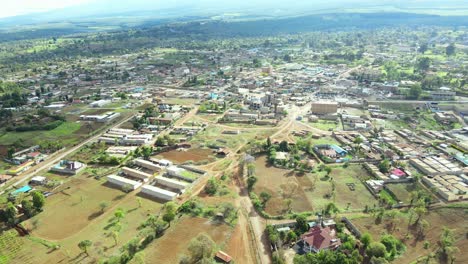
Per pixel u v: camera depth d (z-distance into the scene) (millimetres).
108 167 189250
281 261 108750
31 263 115938
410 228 130000
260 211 142625
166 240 125062
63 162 191500
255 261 114562
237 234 128625
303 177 172125
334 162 188000
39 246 124188
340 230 128750
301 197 153250
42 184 171750
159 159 197250
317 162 189750
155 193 157125
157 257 116312
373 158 189500
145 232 126750
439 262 113250
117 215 136750
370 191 157500
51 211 146500
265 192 150375
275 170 181000
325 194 155375
